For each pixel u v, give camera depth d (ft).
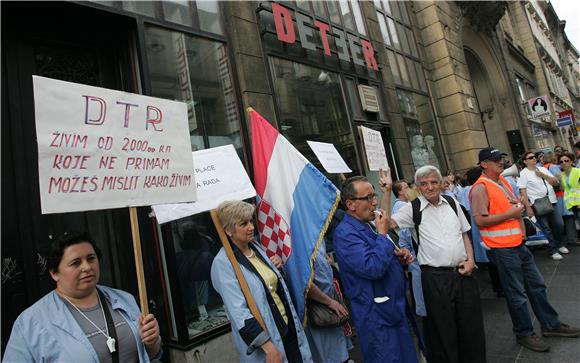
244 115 16.58
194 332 12.39
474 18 45.52
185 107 7.80
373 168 13.78
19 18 11.35
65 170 5.81
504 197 11.75
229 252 8.04
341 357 9.60
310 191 9.73
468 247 10.02
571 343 11.39
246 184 10.27
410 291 11.86
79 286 6.21
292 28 19.92
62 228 11.14
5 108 10.68
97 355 6.03
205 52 15.92
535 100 53.62
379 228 8.41
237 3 17.75
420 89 34.09
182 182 7.44
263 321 7.61
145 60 13.19
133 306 7.07
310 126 20.33
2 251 9.85
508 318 14.21
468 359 9.24
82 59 12.93
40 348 5.74
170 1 14.99
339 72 23.45
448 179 21.93
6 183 10.28
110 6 12.82
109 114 6.52
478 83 53.16
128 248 12.33
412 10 37.63
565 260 20.52
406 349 8.12
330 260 12.80
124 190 6.50
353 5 27.17
